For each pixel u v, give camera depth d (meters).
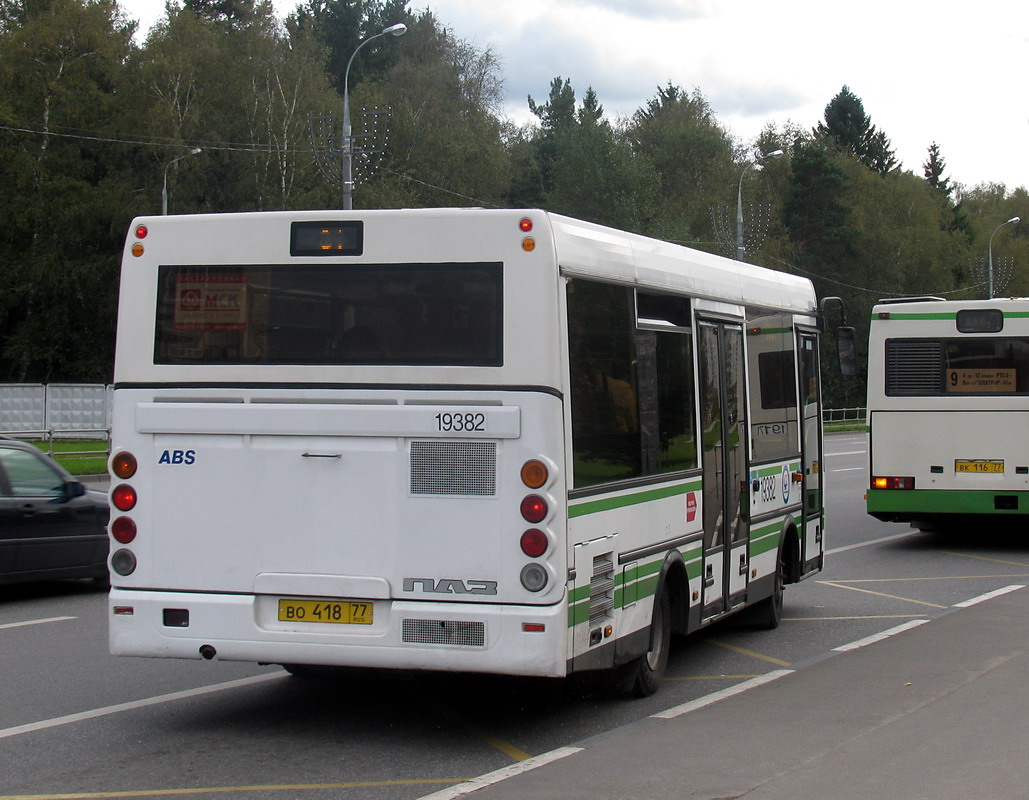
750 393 10.16
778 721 7.50
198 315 7.26
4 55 56.78
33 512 11.93
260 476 7.11
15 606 11.94
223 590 7.16
